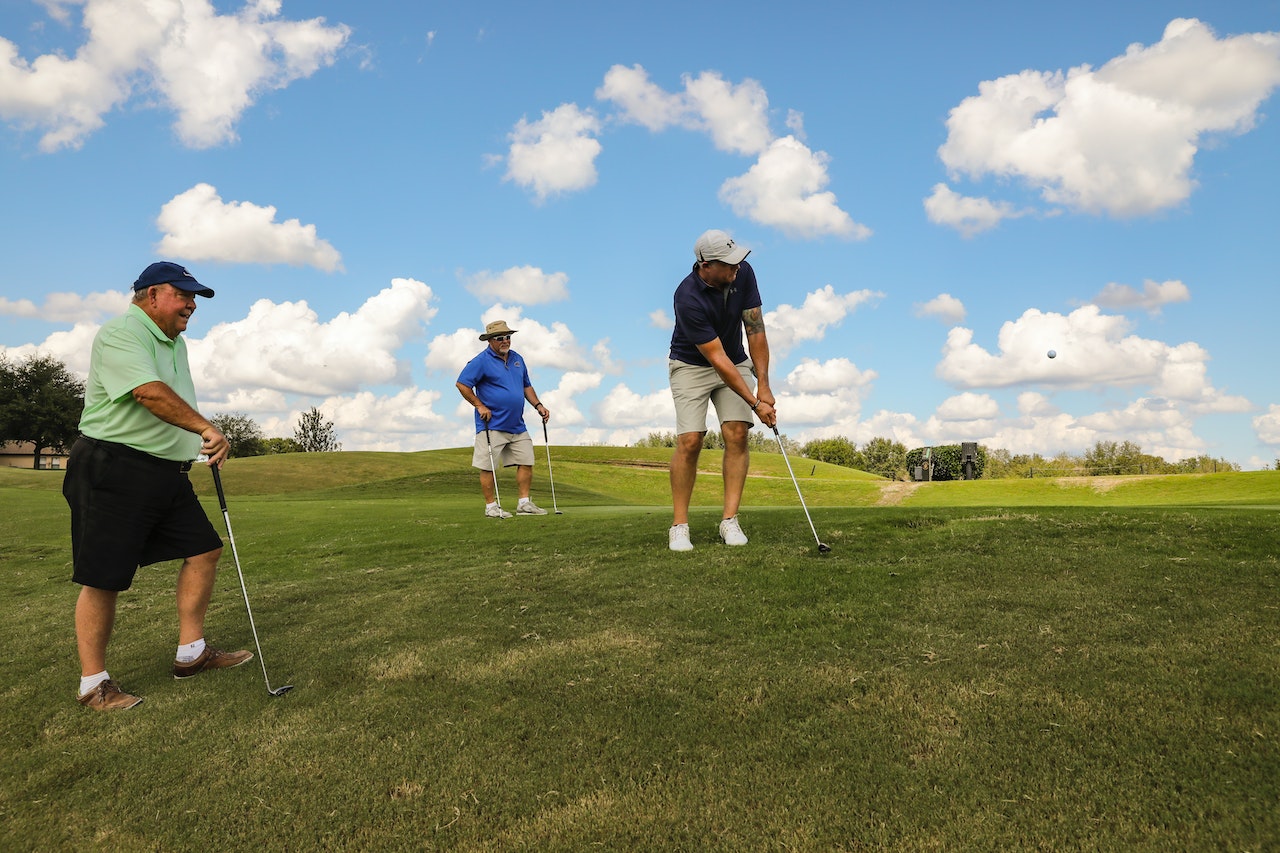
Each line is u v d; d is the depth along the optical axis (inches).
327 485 1090.7
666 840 78.7
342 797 91.7
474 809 87.0
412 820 86.0
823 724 100.6
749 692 112.2
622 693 115.4
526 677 124.6
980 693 105.0
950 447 1417.3
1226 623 124.0
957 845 74.2
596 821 82.8
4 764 108.5
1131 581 151.5
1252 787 79.0
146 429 134.6
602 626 148.1
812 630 136.9
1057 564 166.4
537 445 1941.4
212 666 146.4
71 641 172.4
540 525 297.9
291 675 136.2
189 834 86.9
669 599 162.2
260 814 89.7
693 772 91.3
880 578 165.3
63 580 271.4
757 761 92.7
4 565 314.3
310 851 82.1
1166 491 751.1
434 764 97.7
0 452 2787.9
